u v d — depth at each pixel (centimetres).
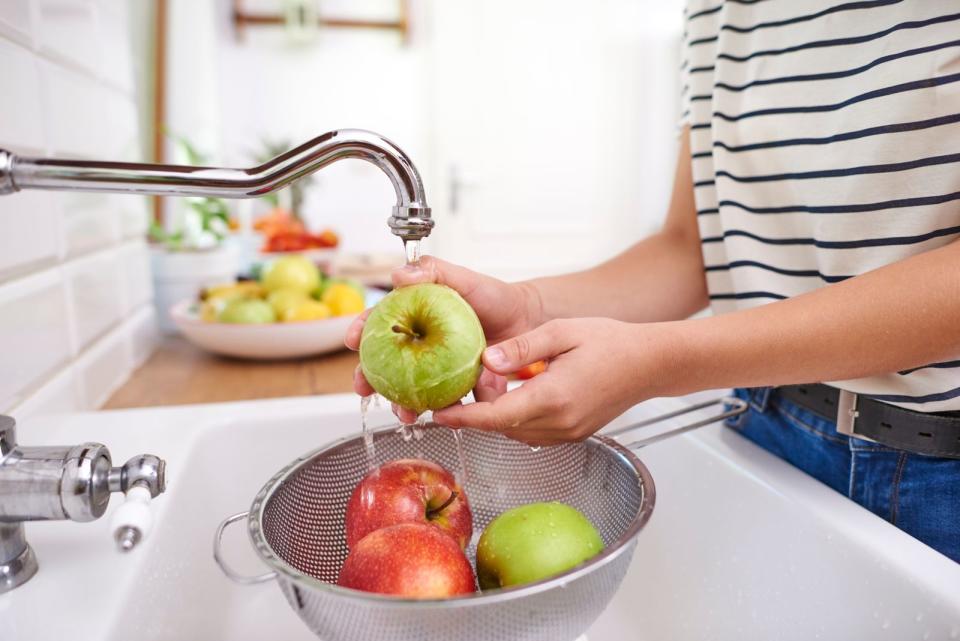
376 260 175
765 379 42
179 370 95
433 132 259
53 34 67
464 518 44
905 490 52
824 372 42
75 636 35
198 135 185
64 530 45
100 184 36
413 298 38
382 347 37
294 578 32
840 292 42
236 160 254
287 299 100
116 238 88
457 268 53
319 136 38
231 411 67
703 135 66
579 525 40
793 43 58
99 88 82
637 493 41
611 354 39
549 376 38
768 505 53
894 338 40
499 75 259
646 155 277
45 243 64
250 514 37
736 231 62
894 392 50
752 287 61
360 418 68
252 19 246
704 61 67
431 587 35
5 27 56
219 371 94
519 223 271
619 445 46
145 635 41
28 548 41
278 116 256
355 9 256
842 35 54
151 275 114
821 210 55
